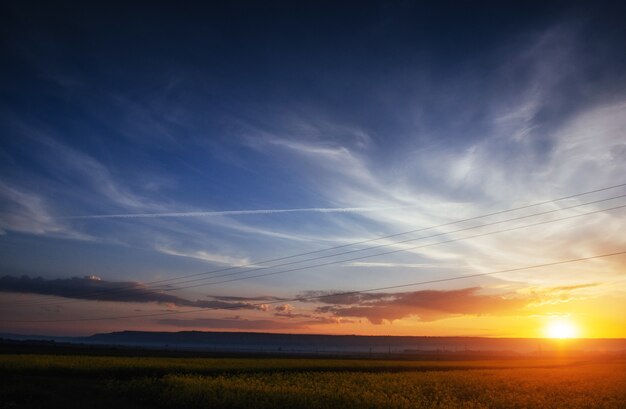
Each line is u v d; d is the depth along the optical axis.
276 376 46.97
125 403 27.97
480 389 39.34
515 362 97.69
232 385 34.41
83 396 30.44
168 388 31.48
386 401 29.44
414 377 48.69
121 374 44.75
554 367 75.88
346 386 38.44
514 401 32.62
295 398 28.44
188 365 53.94
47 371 43.31
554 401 33.25
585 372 61.28
